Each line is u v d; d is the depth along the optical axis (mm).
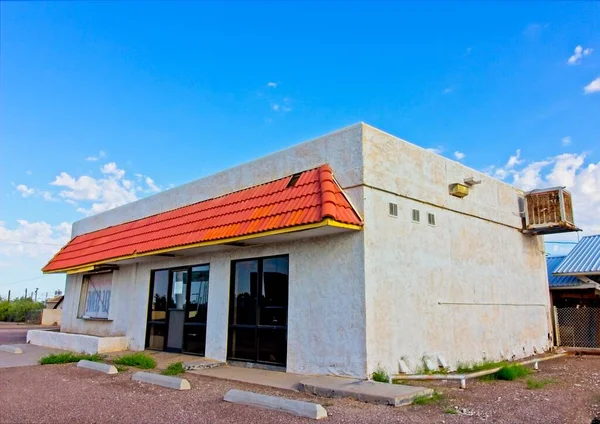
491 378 9992
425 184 11492
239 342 11633
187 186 14945
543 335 15828
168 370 10734
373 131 10227
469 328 12094
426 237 11156
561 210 14945
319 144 10789
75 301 19734
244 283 11906
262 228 9930
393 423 6102
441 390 8383
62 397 7949
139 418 6473
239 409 6977
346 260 9531
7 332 27031
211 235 11336
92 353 14758
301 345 10000
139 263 16047
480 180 13820
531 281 15711
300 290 10266
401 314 9938
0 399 7793
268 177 12000
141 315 15383
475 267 12852
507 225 14875
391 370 9391
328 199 9102
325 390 7961
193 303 13484
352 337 9133
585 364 12977
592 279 16984
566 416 6656
